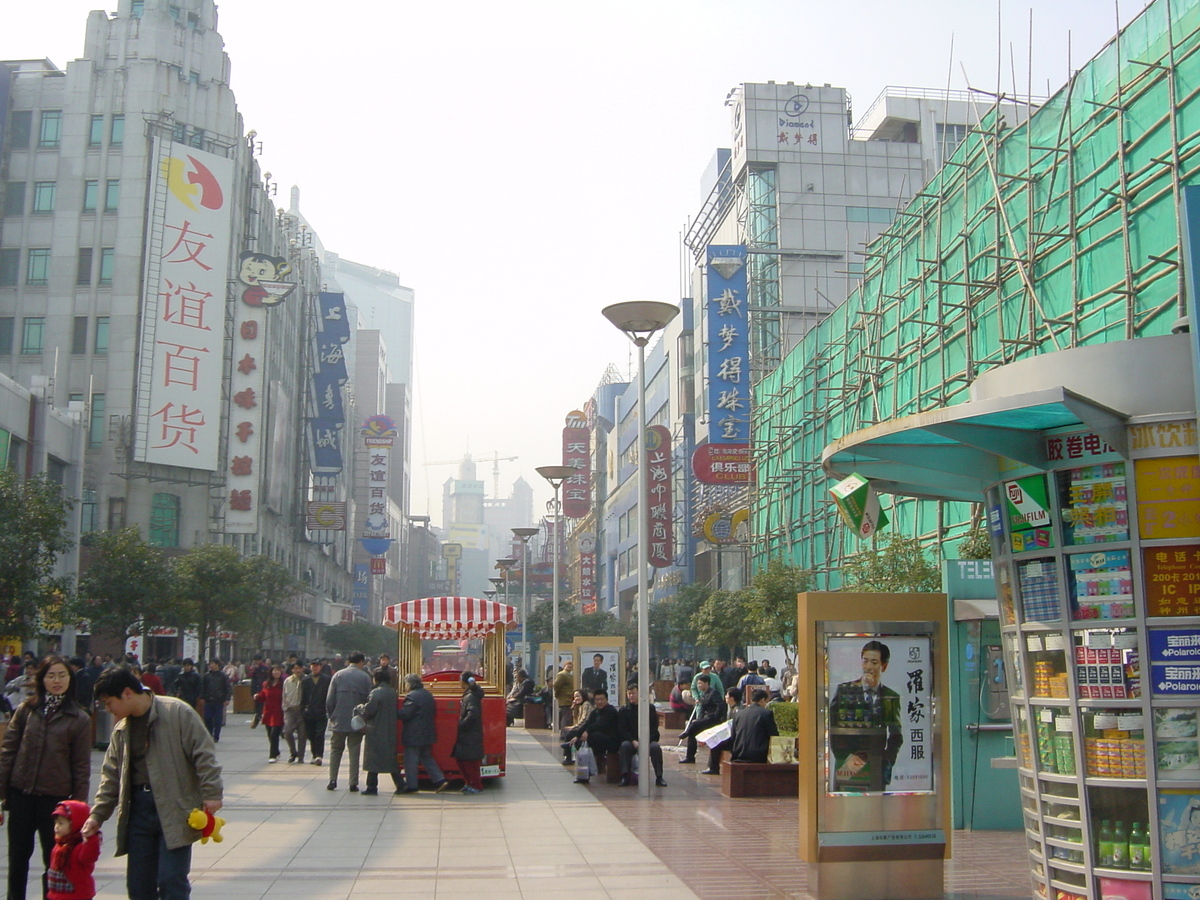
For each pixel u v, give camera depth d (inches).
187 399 2030.0
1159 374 272.7
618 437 3398.1
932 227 1093.8
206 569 1510.8
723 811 532.7
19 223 2188.7
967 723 480.4
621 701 1008.2
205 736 249.1
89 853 243.9
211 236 2092.8
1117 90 775.1
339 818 507.8
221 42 2361.0
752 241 1888.5
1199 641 263.9
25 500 853.8
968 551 781.3
